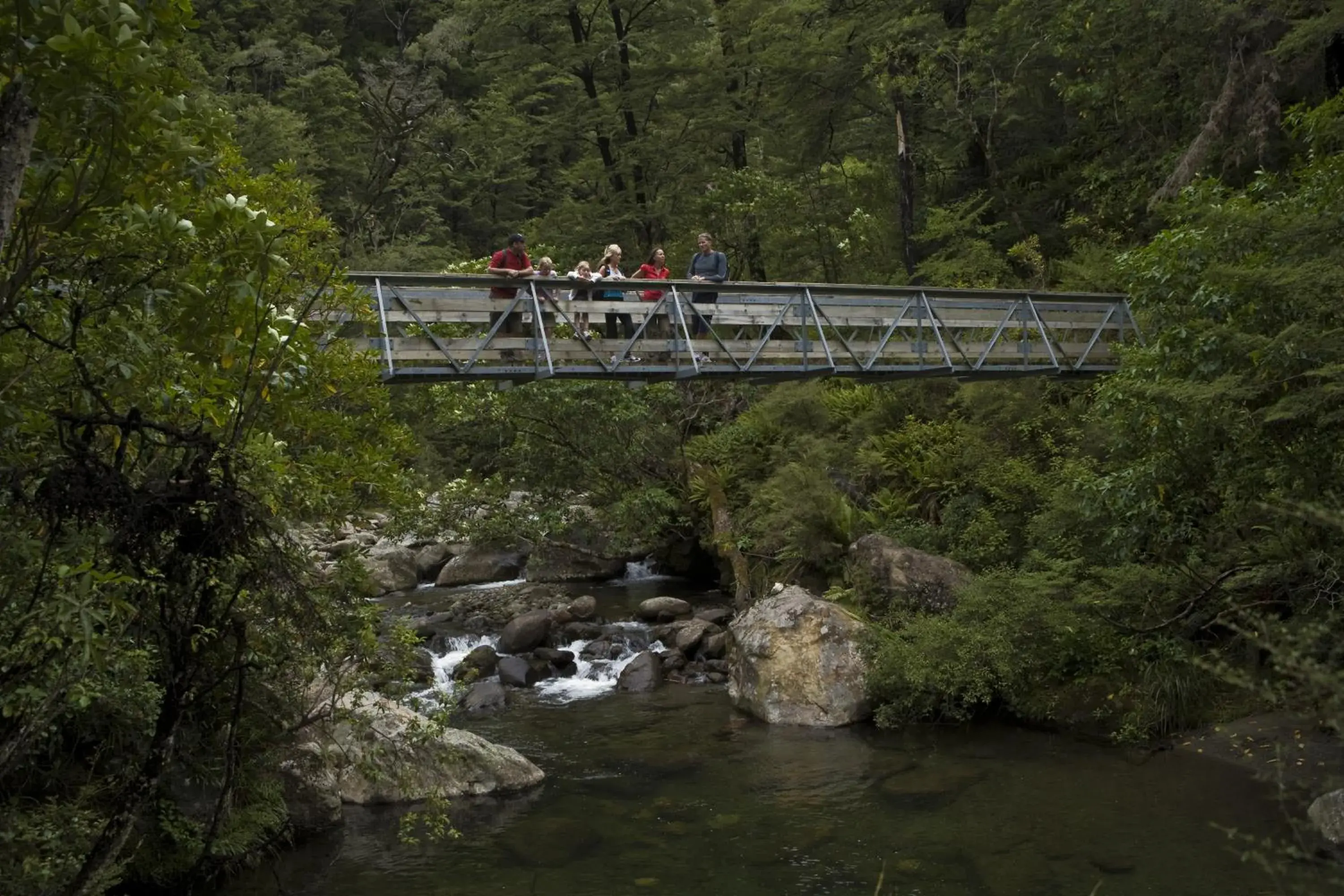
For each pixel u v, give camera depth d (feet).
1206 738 35.17
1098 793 32.17
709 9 100.73
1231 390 30.35
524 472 57.98
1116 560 40.93
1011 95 75.46
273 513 17.37
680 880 27.27
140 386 16.60
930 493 56.70
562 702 45.50
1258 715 35.40
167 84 15.70
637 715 43.24
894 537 53.26
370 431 28.27
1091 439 49.57
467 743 34.81
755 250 89.25
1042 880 26.45
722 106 93.66
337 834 30.60
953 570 46.62
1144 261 37.60
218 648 19.06
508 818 32.01
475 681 47.60
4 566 13.58
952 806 31.81
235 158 26.81
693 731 40.81
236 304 17.80
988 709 41.60
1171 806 30.66
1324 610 32.50
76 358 13.88
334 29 158.10
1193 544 38.68
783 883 26.94
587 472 58.54
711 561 67.92
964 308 50.70
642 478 62.44
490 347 40.06
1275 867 11.50
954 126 83.76
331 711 25.80
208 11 139.64
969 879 26.78
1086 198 73.82
